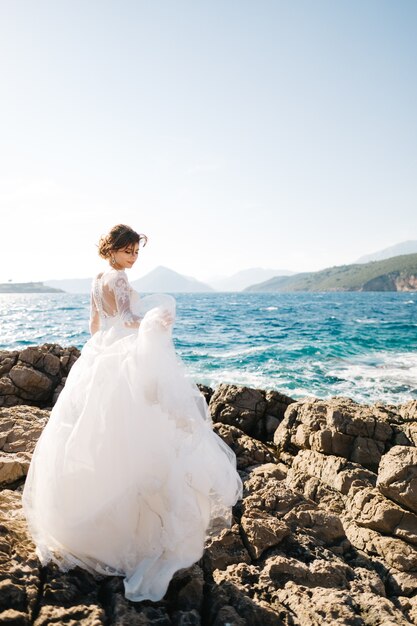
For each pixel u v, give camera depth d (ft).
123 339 9.64
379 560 12.55
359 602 9.86
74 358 32.83
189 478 9.37
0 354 32.35
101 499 8.90
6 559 8.97
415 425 19.97
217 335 87.56
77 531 8.86
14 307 209.15
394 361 57.16
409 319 131.85
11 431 17.52
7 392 29.32
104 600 8.66
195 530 9.21
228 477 10.22
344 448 19.21
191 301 323.37
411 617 10.21
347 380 45.80
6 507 11.42
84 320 118.73
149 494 9.05
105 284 10.03
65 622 7.70
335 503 15.65
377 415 22.02
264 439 25.17
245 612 8.98
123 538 8.98
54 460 9.14
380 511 14.02
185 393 9.41
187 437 9.41
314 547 12.09
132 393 9.19
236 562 11.13
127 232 10.09
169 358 9.54
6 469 14.01
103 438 9.00
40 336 79.51
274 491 14.30
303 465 19.25
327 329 99.45
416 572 12.01
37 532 9.29
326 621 8.88
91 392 9.21
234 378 46.21
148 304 10.00
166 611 8.86
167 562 9.01
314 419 21.11
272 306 228.84
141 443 9.05
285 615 9.18
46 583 8.56
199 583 9.53
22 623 7.52
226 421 25.71
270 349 66.33
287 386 43.04
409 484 14.40
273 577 10.50
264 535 11.85
